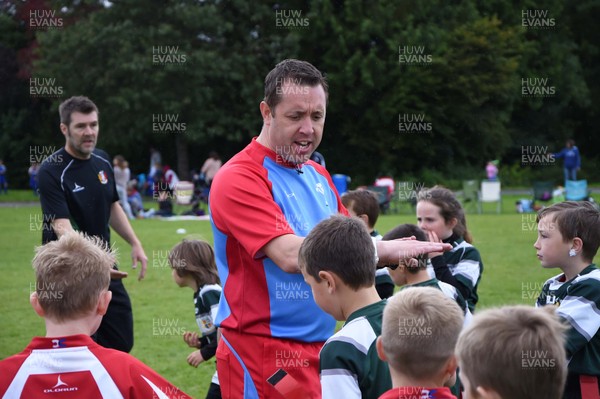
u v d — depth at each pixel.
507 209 27.20
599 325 4.37
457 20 41.12
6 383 3.30
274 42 38.44
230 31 38.66
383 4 39.31
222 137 43.91
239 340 4.08
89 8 40.69
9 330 9.26
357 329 3.50
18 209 28.72
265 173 4.08
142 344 8.70
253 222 3.88
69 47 38.03
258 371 4.02
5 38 45.59
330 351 3.49
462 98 39.72
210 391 5.83
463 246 6.07
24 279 12.81
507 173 42.16
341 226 3.58
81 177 6.73
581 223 4.61
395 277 4.89
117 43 37.75
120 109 38.19
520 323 2.63
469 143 42.16
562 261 4.68
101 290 3.51
